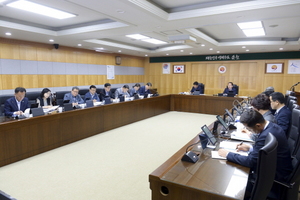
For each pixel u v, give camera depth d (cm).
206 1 403
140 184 270
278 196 174
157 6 426
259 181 121
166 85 1182
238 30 603
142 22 455
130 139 457
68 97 552
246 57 974
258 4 355
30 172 300
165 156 364
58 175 292
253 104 272
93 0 332
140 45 916
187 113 773
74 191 252
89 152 378
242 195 128
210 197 131
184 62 1124
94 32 543
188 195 138
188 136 483
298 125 218
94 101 568
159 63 1188
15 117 360
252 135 245
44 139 374
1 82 616
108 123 521
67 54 794
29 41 668
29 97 562
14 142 330
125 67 1084
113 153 375
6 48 622
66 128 414
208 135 222
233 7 376
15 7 405
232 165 170
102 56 947
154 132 513
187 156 177
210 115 735
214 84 1071
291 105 376
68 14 456
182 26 490
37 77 705
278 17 410
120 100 580
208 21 447
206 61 1066
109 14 402
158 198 150
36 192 250
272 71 937
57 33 586
